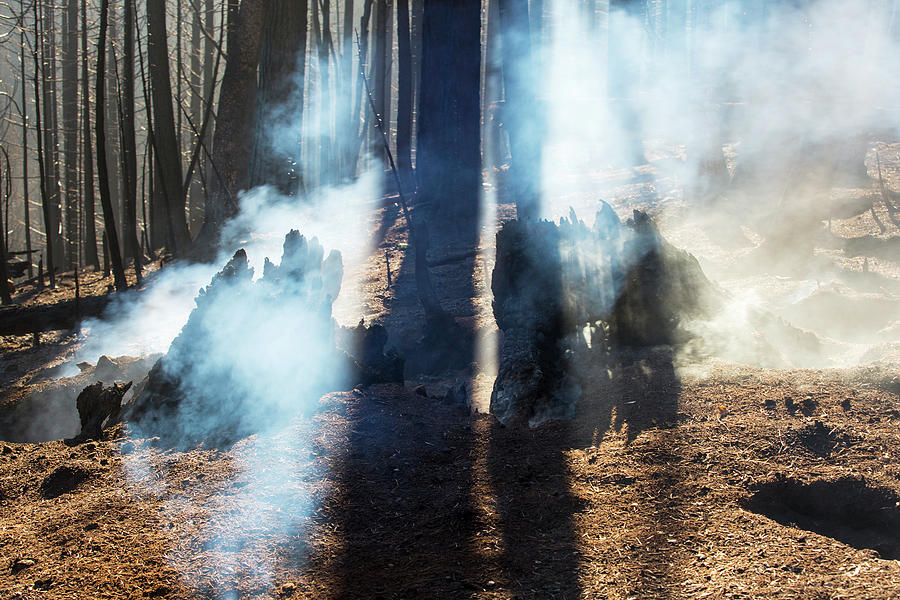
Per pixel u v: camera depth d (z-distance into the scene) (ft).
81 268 75.00
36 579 14.35
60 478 19.31
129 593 13.79
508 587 13.67
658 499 16.47
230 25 60.80
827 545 14.48
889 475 16.67
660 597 13.06
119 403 23.71
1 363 43.60
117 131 108.17
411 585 13.87
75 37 89.66
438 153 61.36
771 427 18.97
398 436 20.44
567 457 19.03
